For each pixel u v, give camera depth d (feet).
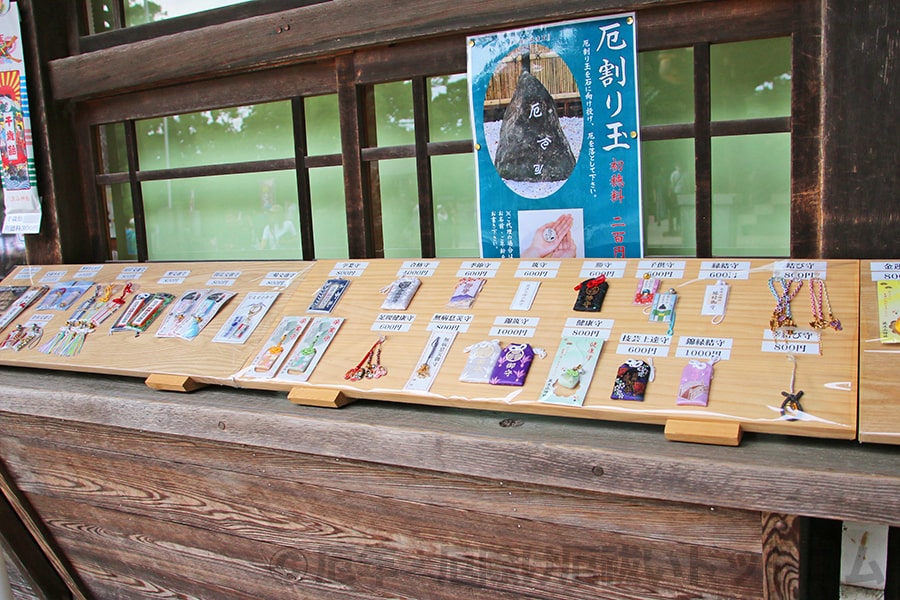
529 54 6.79
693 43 6.23
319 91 8.11
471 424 5.38
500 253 7.24
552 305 5.99
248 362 6.72
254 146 9.54
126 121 9.47
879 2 5.37
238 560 6.88
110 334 7.91
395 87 8.45
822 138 5.69
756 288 5.52
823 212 5.73
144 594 7.90
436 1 7.00
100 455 7.32
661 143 7.14
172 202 10.24
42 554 8.67
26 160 9.66
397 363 6.03
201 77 8.69
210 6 9.00
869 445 4.50
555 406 5.18
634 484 4.62
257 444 6.07
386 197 8.79
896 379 4.57
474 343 5.91
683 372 5.08
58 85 9.47
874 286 5.19
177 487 6.93
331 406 5.99
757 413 4.67
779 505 4.24
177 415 6.46
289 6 8.09
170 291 8.24
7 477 8.13
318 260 7.82
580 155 6.72
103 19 9.77
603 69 6.52
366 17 7.39
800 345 4.99
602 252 6.78
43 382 7.63
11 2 9.36
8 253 10.68
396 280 6.93
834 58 5.56
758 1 5.97
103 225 10.07
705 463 4.41
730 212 6.97
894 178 5.48
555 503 5.05
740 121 6.18
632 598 4.98
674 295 5.68
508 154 7.03
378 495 5.78
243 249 9.86
